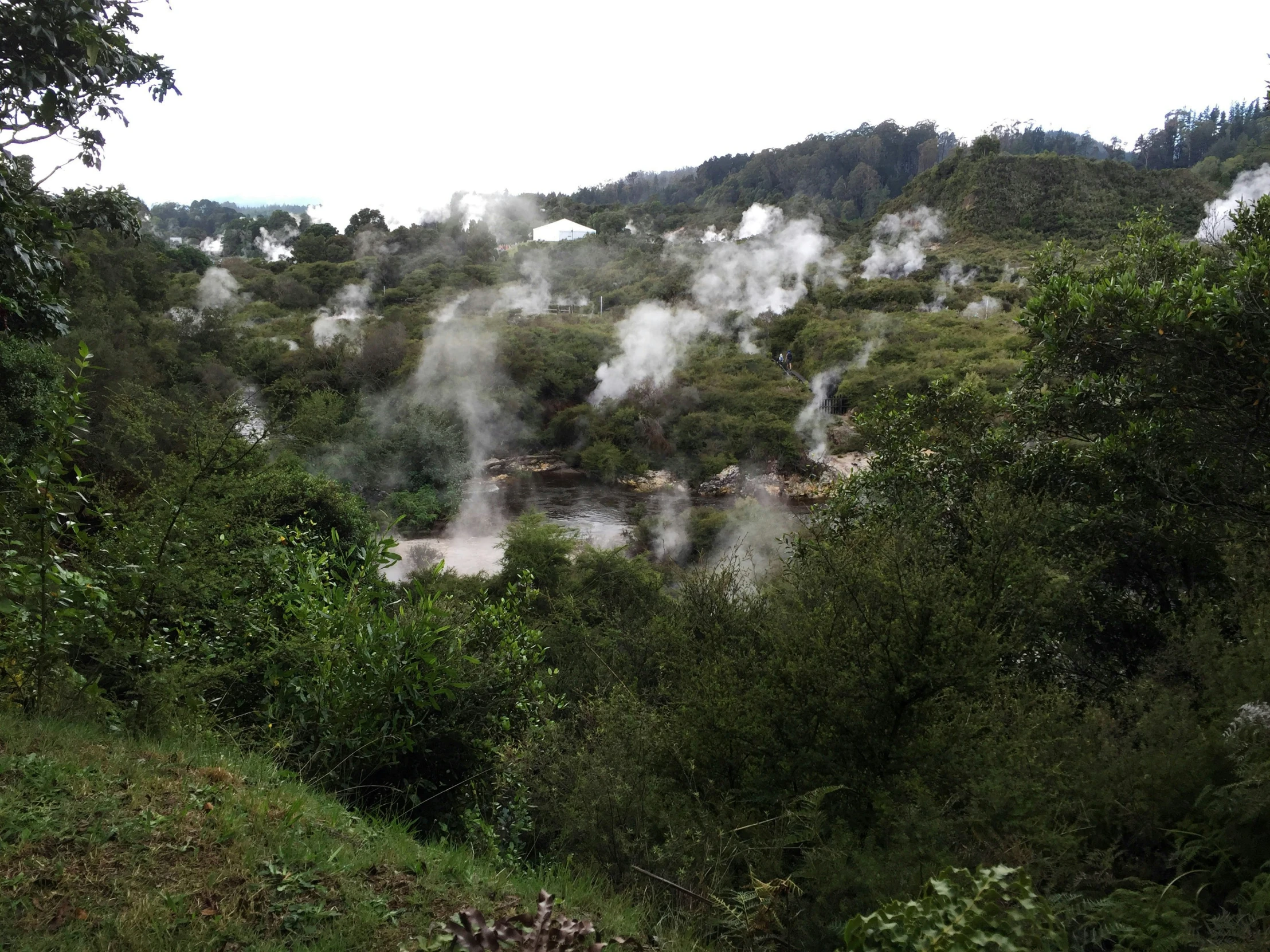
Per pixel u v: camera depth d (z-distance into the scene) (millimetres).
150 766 3438
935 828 3098
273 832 3029
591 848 3717
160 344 31875
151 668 4219
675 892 3355
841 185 133125
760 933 3004
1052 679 5426
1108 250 8820
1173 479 6250
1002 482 6855
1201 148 114562
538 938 2215
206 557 4547
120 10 7145
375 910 2676
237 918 2494
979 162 86875
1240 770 2996
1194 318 5383
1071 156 85625
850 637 4000
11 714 3701
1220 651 4281
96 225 11781
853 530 6098
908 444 9016
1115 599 6273
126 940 2299
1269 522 5684
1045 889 2789
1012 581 5059
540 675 6828
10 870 2547
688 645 4852
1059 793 3352
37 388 12656
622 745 4273
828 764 3789
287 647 4637
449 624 4859
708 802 3914
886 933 2082
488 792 4590
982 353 46938
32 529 3924
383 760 4312
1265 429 5426
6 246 6898
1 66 6492
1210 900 2779
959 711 3801
